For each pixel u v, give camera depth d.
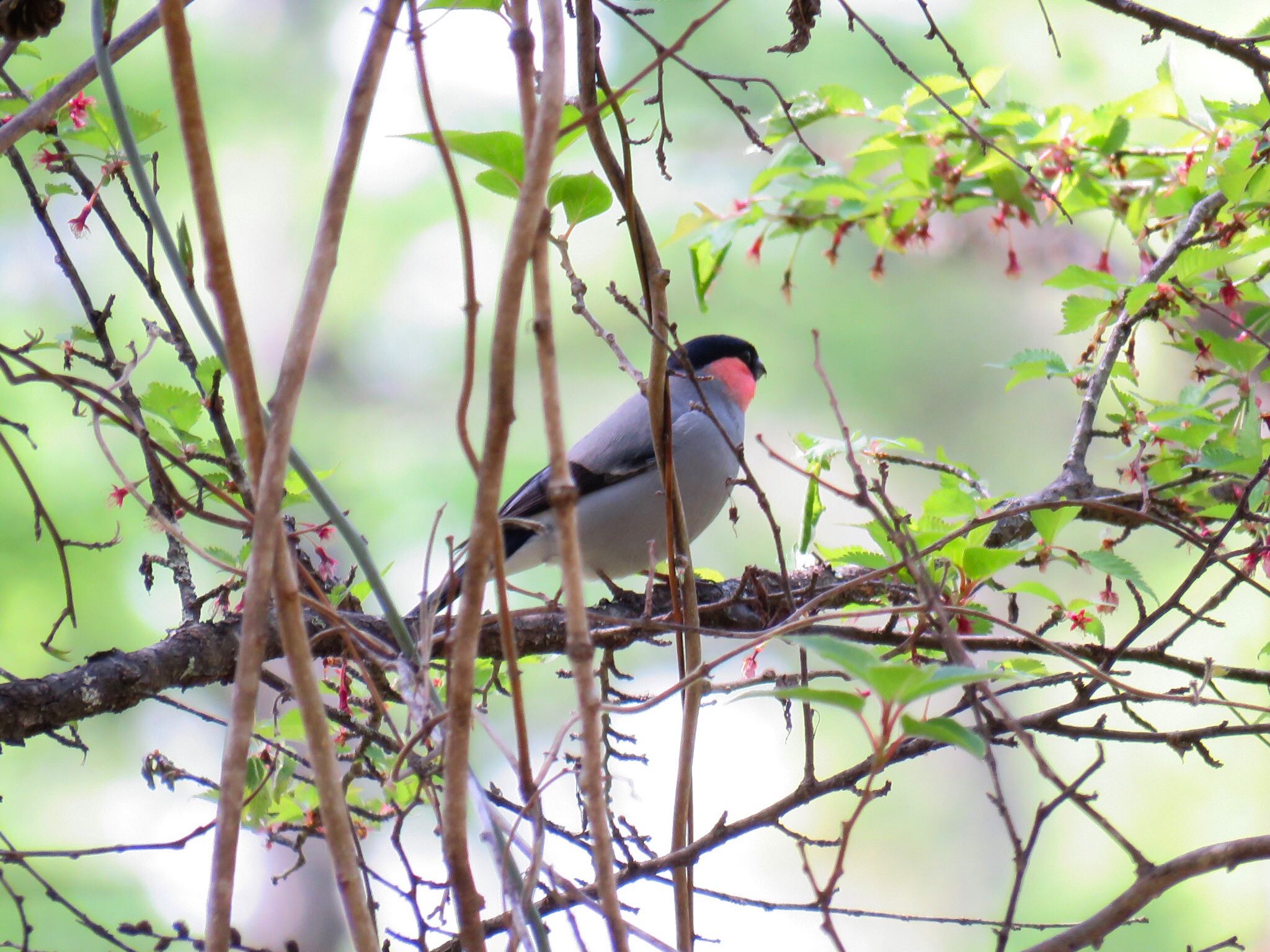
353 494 16.36
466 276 2.57
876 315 18.48
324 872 16.47
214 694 14.96
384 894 10.21
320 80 17.02
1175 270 5.65
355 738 5.07
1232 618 12.21
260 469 2.58
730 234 6.60
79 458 13.30
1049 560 4.61
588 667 2.59
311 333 2.57
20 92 4.62
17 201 14.02
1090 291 6.96
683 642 3.82
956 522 4.93
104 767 14.55
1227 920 15.02
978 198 6.77
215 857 2.58
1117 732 3.88
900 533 3.35
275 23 16.84
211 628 4.80
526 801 2.88
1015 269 6.73
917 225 6.91
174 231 14.77
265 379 17.31
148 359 13.94
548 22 2.57
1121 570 4.43
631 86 2.80
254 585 2.56
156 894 13.09
